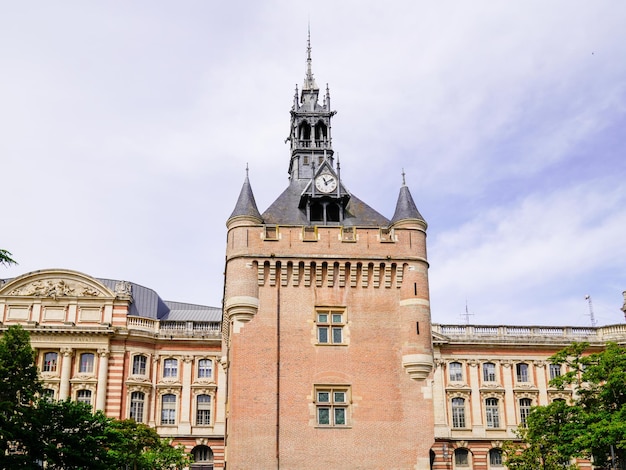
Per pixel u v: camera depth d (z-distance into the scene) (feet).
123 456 180.24
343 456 144.46
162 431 252.83
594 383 195.62
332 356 151.02
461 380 267.59
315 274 155.74
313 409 146.92
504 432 262.26
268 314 152.35
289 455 143.43
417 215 162.71
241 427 144.46
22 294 254.88
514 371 269.85
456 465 259.19
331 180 169.58
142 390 253.85
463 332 273.13
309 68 199.00
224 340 190.29
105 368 249.96
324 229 158.30
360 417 147.43
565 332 277.23
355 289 156.04
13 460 134.41
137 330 256.73
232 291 153.28
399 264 157.48
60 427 147.43
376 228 159.74
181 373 260.01
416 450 146.41
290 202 173.88
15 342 147.33
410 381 151.02
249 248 155.22
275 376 148.25
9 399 144.15
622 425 165.58
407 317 154.71
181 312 301.63
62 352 249.96
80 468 145.48
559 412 189.57
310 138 188.24
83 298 256.73
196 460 254.88
